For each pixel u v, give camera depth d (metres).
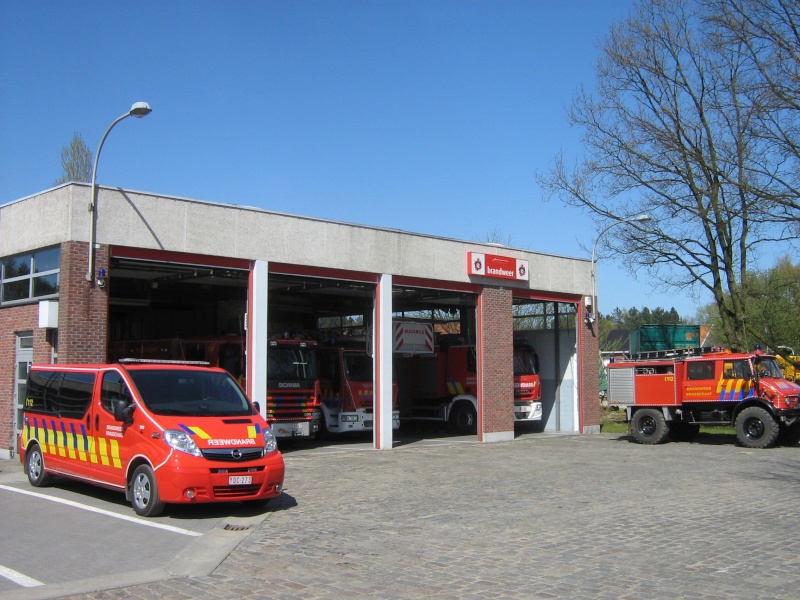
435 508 11.41
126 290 22.56
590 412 27.14
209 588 6.96
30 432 13.12
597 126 31.53
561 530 9.75
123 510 10.80
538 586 7.07
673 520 10.47
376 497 12.47
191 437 10.08
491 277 23.81
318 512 11.03
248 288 18.14
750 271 33.91
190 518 10.28
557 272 26.23
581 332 27.11
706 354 22.73
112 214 15.80
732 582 7.23
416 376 27.73
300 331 22.92
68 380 12.35
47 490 12.60
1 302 17.27
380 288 20.73
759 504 11.86
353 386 22.77
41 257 16.09
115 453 10.84
